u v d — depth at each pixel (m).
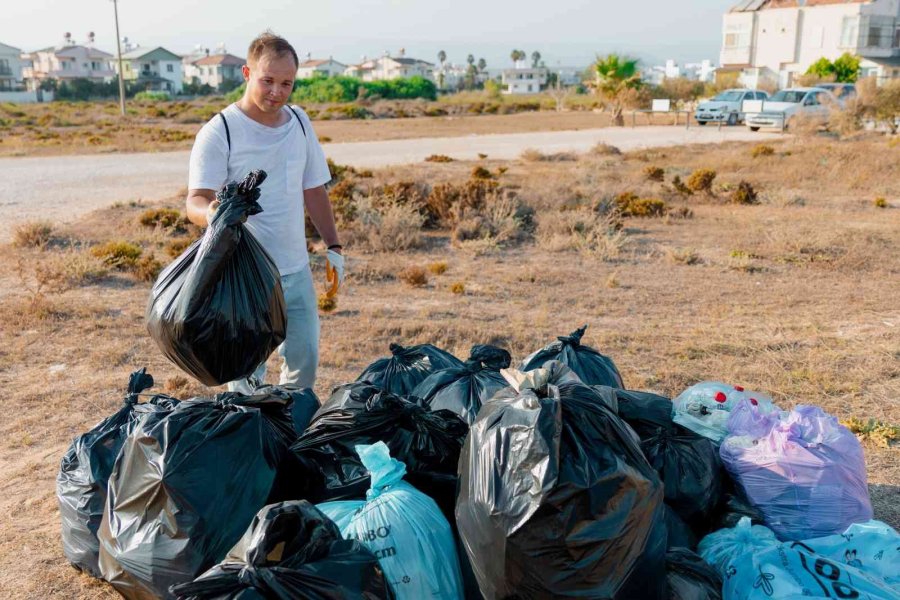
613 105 40.94
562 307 8.22
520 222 12.45
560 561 2.38
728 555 2.89
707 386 3.63
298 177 3.81
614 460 2.46
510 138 32.28
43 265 9.54
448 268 10.07
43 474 4.58
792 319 7.68
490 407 2.66
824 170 19.16
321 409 3.24
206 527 2.67
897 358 6.40
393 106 66.00
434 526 2.67
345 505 2.74
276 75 3.50
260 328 3.18
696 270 9.86
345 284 9.22
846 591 2.60
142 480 2.73
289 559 2.27
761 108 33.19
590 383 3.78
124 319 7.73
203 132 3.62
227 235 3.00
